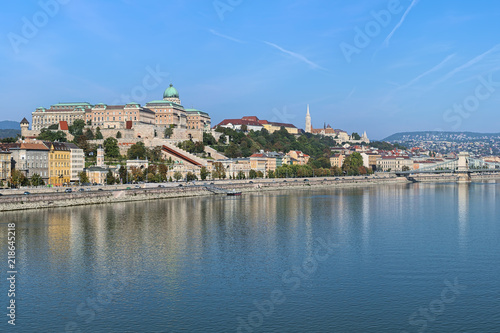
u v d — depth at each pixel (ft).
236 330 489.67
